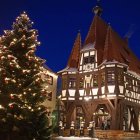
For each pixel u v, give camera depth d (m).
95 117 33.97
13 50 19.72
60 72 37.34
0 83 18.47
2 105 18.09
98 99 33.38
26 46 19.89
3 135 18.66
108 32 36.03
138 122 36.31
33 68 19.45
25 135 18.61
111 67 32.53
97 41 36.38
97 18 39.25
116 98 31.62
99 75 33.88
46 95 19.17
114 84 31.98
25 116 18.16
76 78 36.16
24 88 18.59
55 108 36.81
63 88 36.62
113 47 34.59
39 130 18.22
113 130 30.66
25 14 20.91
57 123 31.72
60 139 26.09
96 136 30.48
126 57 38.34
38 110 18.53
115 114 31.30
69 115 35.47
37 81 18.77
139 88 37.84
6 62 18.69
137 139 30.62
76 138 26.81
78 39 39.12
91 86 34.59
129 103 34.44
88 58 35.75
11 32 20.41
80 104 35.16
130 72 35.56
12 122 18.25
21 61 19.44
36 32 20.84
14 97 17.91
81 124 35.03
